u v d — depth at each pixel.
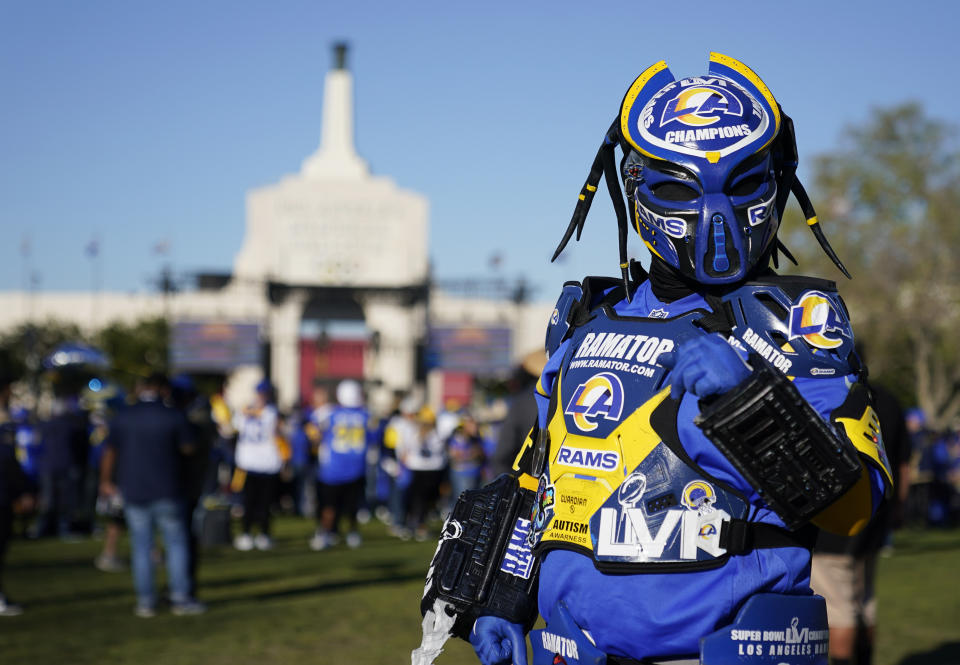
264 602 8.93
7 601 8.44
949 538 15.85
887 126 41.75
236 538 14.79
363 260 54.56
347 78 55.62
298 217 54.47
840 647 4.73
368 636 7.34
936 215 40.28
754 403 1.74
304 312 54.22
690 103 2.02
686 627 1.89
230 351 43.12
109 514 11.09
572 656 2.01
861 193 41.62
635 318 2.06
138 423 8.33
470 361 44.53
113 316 68.12
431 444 15.48
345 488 13.84
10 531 8.43
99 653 6.77
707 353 1.80
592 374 2.03
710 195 1.96
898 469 5.72
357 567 11.45
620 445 1.96
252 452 13.71
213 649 6.88
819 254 40.06
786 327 1.91
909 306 39.94
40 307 68.19
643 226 2.09
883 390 5.68
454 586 2.27
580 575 1.99
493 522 2.29
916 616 8.04
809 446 1.75
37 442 15.12
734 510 1.89
